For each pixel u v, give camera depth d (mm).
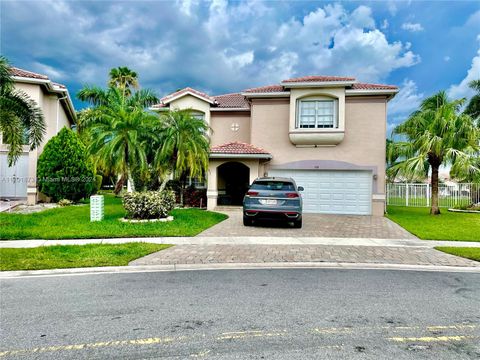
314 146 18172
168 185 19234
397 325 4055
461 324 4105
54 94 19703
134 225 11211
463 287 5680
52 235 9469
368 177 17703
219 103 21625
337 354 3309
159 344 3510
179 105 20656
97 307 4594
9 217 12477
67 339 3615
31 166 18094
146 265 6828
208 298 4988
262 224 12750
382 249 8594
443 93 16781
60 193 17547
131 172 13320
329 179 18094
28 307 4582
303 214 17453
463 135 15867
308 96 17984
